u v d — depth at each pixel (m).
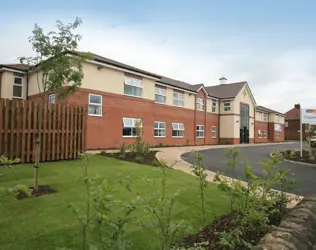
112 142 16.28
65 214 4.00
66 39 5.71
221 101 31.38
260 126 39.09
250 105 35.12
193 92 25.58
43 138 8.77
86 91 14.95
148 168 8.82
